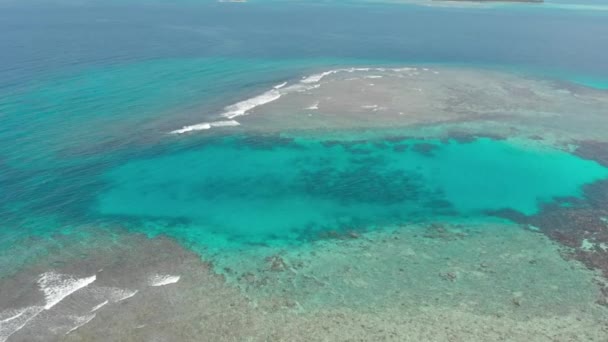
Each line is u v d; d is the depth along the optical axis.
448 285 30.36
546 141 51.97
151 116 55.81
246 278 30.72
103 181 41.81
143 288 29.44
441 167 46.34
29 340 25.20
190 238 34.81
